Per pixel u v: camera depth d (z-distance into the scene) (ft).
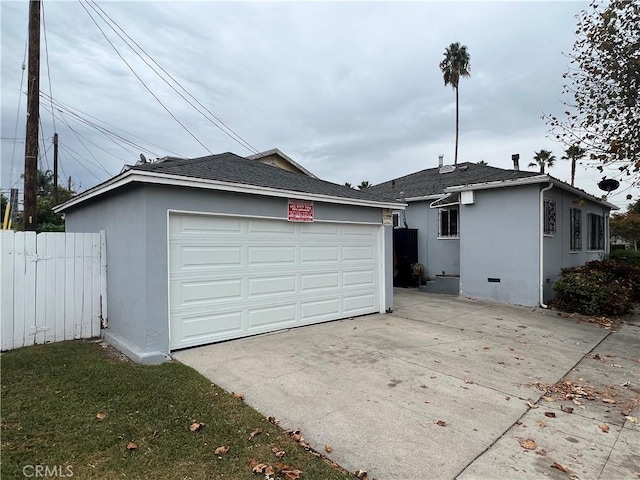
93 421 10.62
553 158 97.35
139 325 16.58
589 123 22.04
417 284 43.70
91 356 16.87
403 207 29.37
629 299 29.96
